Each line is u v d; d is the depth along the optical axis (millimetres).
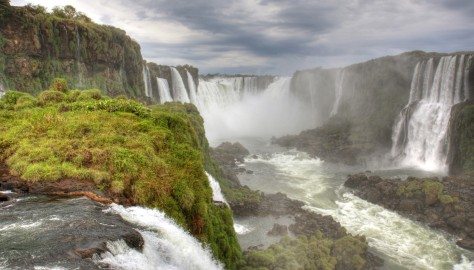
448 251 37812
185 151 25422
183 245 18281
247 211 46344
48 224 15430
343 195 55375
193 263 18516
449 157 62344
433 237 40906
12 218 16047
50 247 13383
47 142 23172
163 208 20344
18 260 12406
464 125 59000
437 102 69500
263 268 28047
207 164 48500
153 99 83125
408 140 73812
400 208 47969
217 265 22703
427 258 36469
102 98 35906
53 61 60031
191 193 22094
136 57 80250
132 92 77250
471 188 48219
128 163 21109
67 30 62438
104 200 18844
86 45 66562
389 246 38844
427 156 69250
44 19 58469
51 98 33312
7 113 29422
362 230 42531
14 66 53312
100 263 12891
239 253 28656
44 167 20609
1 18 52719
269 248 33000
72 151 22078
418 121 71375
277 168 71625
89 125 25453
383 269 34250
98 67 69750
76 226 15258
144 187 20188
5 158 22781
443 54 75500
